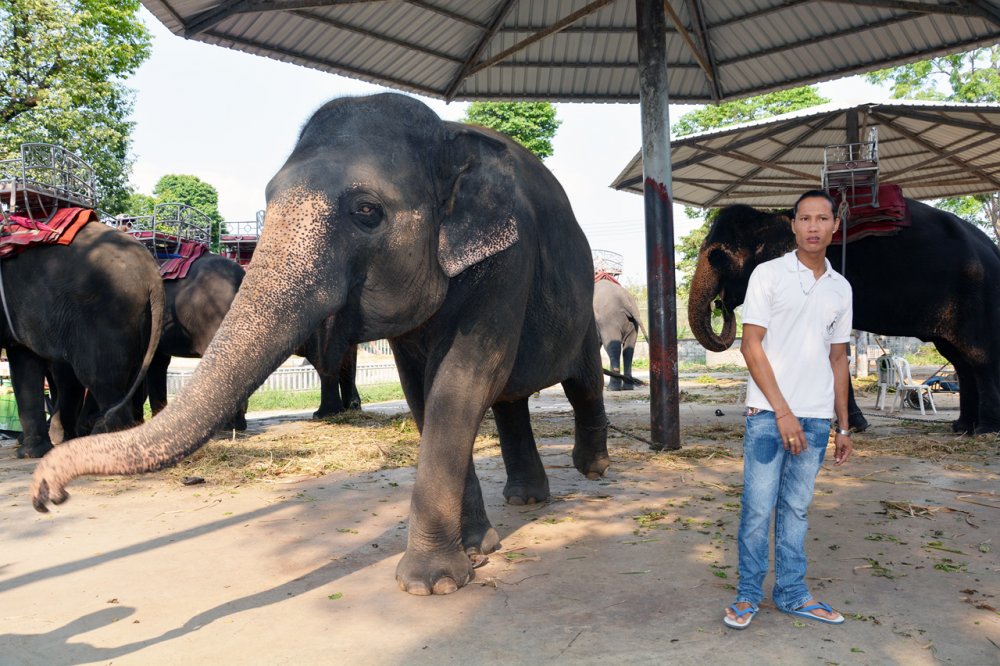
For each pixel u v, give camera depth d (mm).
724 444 7199
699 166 11633
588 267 4398
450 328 3281
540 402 13688
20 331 7309
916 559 3494
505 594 3129
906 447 6648
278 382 19031
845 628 2703
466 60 9625
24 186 7281
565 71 10320
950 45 8812
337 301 2668
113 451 2119
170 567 3604
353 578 3389
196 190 65188
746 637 2637
